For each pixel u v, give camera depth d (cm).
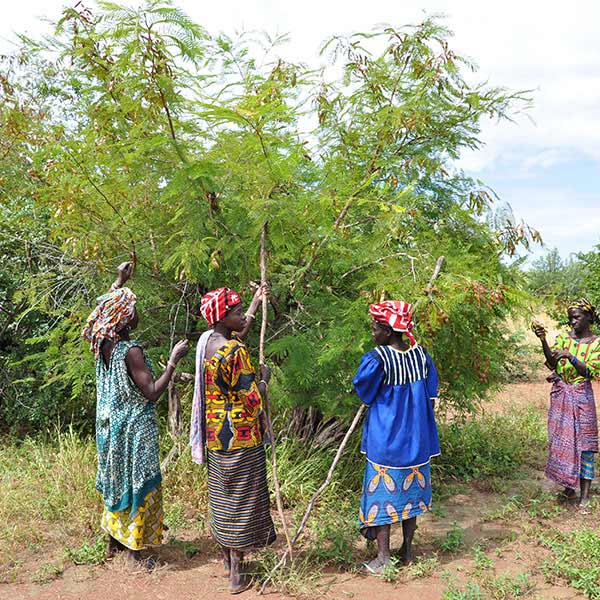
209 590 369
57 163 456
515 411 857
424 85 521
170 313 553
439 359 505
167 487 508
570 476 514
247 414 364
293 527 455
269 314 534
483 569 400
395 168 534
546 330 527
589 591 364
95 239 475
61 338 593
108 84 455
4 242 639
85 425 681
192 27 398
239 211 455
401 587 374
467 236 553
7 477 527
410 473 388
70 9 464
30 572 389
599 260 1063
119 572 388
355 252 499
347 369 497
